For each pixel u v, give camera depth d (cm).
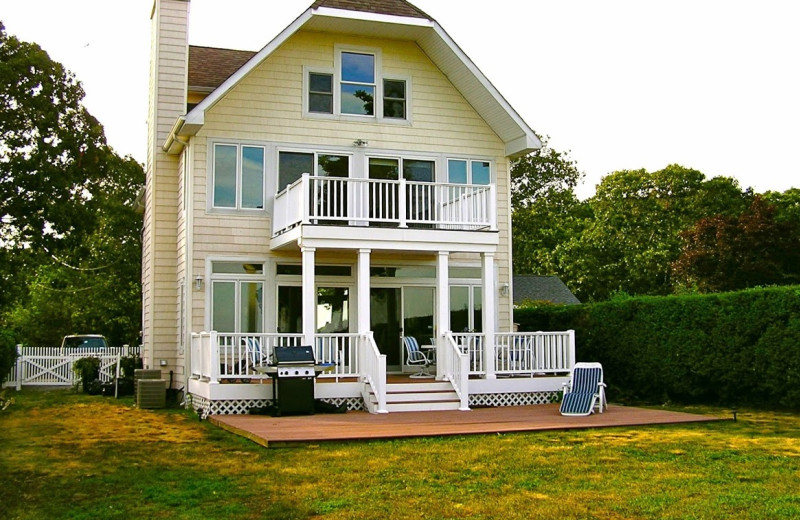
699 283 3756
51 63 2762
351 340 1753
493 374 1736
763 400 1667
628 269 4309
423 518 734
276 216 1869
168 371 2027
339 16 1858
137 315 3731
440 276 1748
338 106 1978
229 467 997
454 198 1838
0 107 2644
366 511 761
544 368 1789
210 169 1866
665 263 4175
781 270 3606
